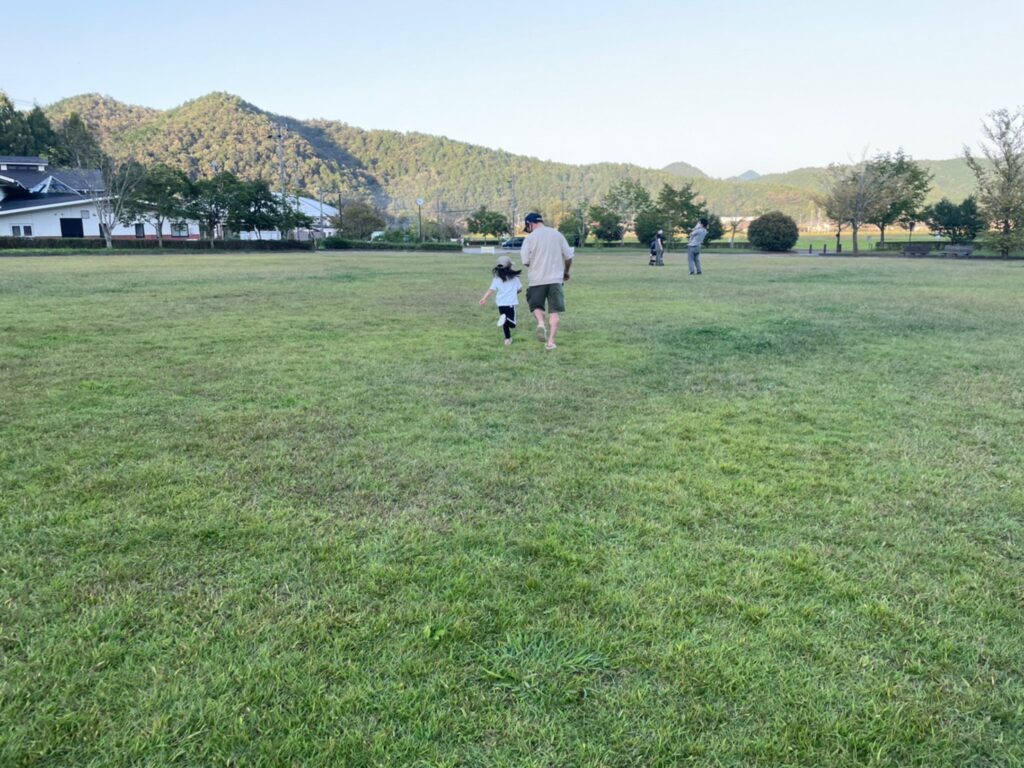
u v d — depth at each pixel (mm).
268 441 3883
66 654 1916
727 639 2033
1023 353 6863
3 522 2750
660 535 2738
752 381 5609
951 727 1698
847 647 2004
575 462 3594
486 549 2600
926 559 2557
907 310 10398
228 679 1825
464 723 1681
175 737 1627
